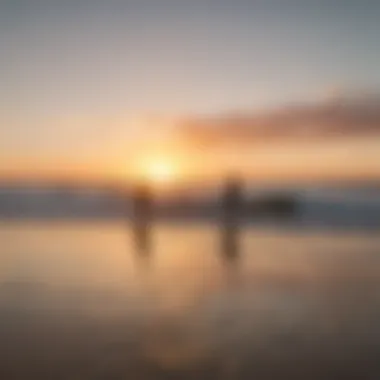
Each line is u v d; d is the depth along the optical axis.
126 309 2.47
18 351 2.22
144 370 2.12
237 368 2.16
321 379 2.09
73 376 2.08
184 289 2.65
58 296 2.59
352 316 2.45
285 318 2.45
